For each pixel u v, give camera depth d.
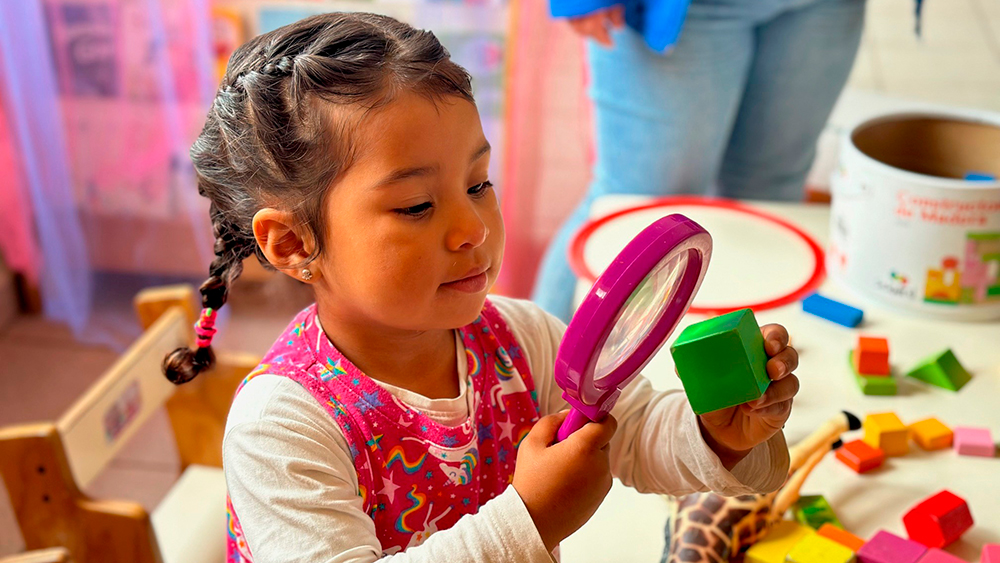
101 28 1.93
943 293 1.02
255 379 0.62
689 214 1.23
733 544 0.73
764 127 1.42
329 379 0.61
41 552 0.83
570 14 1.23
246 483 0.57
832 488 0.82
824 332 1.02
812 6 1.27
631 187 1.40
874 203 1.02
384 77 0.54
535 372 0.70
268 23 1.94
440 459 0.63
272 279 2.15
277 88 0.56
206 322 0.69
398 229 0.54
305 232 0.58
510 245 2.04
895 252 1.02
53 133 2.02
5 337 2.18
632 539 0.79
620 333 0.51
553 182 2.14
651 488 0.68
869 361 0.93
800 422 0.89
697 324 0.55
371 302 0.57
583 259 1.11
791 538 0.74
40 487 0.97
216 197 0.63
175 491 1.21
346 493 0.58
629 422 0.68
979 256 0.99
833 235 1.10
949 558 0.71
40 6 1.90
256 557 0.56
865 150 1.10
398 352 0.63
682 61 1.24
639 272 0.47
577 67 2.01
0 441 0.94
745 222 1.22
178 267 2.22
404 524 0.63
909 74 2.79
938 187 0.97
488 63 1.87
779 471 0.66
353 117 0.54
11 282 2.22
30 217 2.14
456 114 0.55
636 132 1.33
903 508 0.79
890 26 3.14
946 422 0.89
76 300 2.20
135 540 0.99
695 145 1.32
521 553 0.52
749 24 1.24
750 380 0.53
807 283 1.09
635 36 1.24
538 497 0.53
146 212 2.15
